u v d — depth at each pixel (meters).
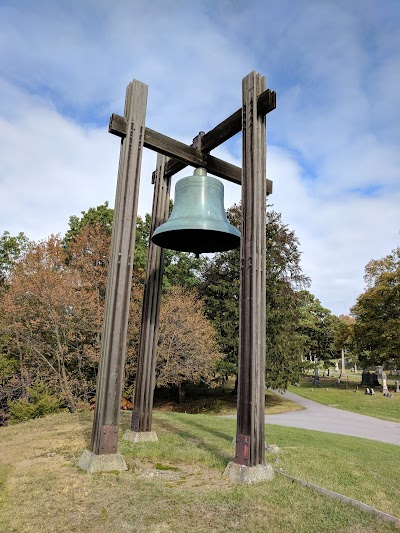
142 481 4.34
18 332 17.52
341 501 4.12
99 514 3.47
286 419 15.94
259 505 3.83
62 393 16.55
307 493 4.27
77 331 17.25
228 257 23.17
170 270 25.20
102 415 4.83
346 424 14.82
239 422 4.80
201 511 3.63
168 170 7.46
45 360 16.92
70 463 4.95
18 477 4.41
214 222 5.18
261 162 5.51
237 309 21.61
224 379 23.78
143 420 6.57
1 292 19.91
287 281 23.73
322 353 40.62
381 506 4.18
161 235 5.68
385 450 8.69
